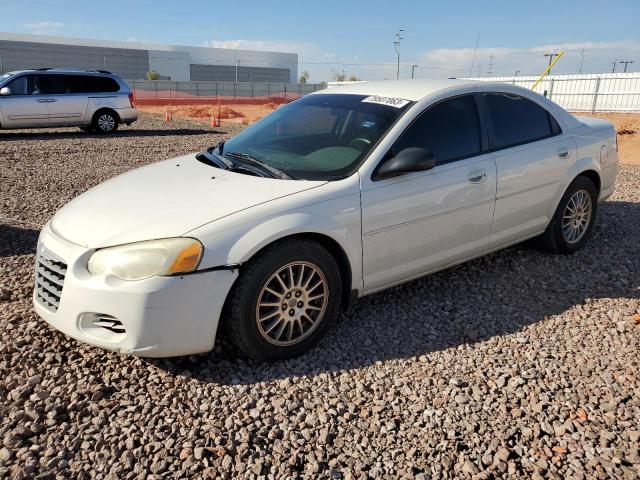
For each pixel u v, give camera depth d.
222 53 90.00
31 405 2.61
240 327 2.90
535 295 4.08
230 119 26.36
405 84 4.14
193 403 2.72
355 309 3.82
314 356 3.20
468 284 4.25
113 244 2.79
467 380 2.97
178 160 4.08
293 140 3.79
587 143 4.77
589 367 3.09
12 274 4.28
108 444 2.40
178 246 2.72
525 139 4.29
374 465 2.34
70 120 15.16
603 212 6.33
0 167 9.17
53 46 71.06
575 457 2.40
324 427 2.57
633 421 2.62
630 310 3.81
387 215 3.38
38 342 3.17
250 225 2.88
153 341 2.75
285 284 3.06
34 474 2.21
